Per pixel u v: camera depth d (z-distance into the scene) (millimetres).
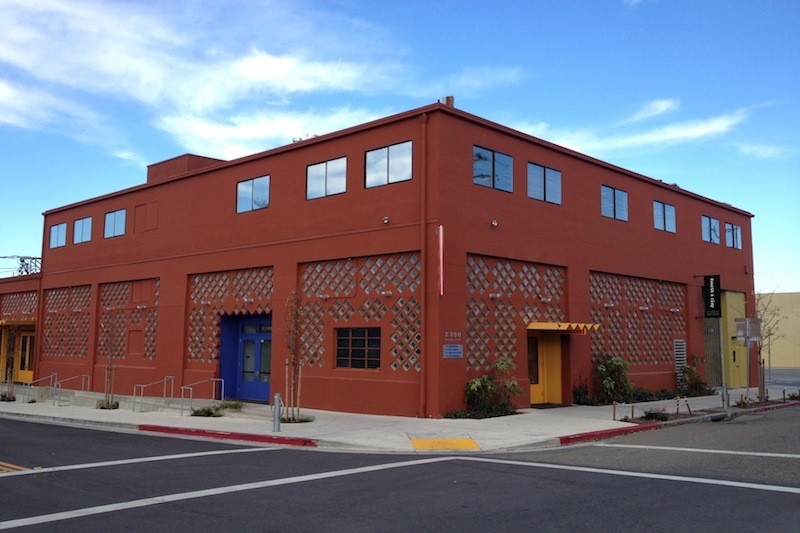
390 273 18328
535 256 20078
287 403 17328
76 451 12977
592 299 22547
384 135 18766
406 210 18000
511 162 19750
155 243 25734
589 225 22422
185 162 25875
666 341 25938
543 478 9961
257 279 21938
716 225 29922
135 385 23750
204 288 23766
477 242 18234
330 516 7648
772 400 24125
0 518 7555
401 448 13086
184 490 9094
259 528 7145
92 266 28922
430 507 8086
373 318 18547
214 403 21266
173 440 14883
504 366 17969
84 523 7332
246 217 22297
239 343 23344
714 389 27766
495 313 18891
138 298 26469
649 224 25469
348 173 19500
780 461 11359
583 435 14414
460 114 18109
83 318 29281
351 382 18656
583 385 21438
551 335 21438
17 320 31516
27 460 11797
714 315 26734
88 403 23812
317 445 13766
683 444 13617
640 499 8492
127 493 8898
